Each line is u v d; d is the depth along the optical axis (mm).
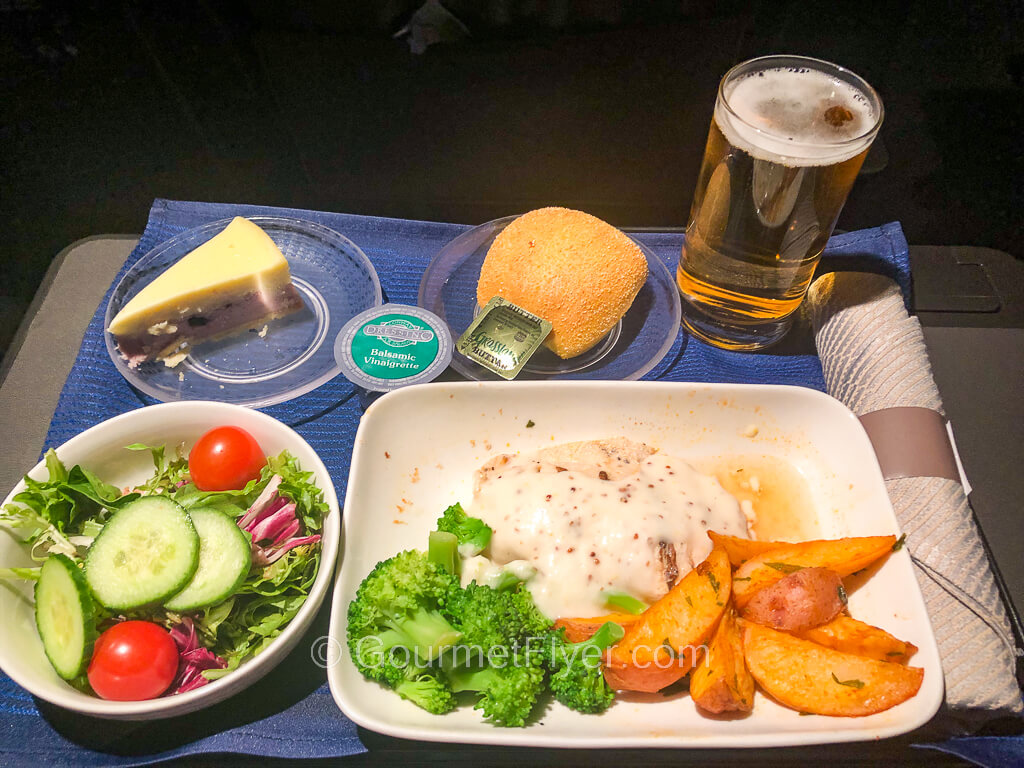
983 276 454
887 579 308
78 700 262
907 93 654
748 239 351
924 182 609
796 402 356
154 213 458
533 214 413
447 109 575
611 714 285
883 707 274
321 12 518
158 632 278
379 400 345
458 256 442
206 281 398
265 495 310
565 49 536
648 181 580
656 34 528
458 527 321
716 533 315
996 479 383
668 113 579
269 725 293
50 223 620
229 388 393
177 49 650
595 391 358
